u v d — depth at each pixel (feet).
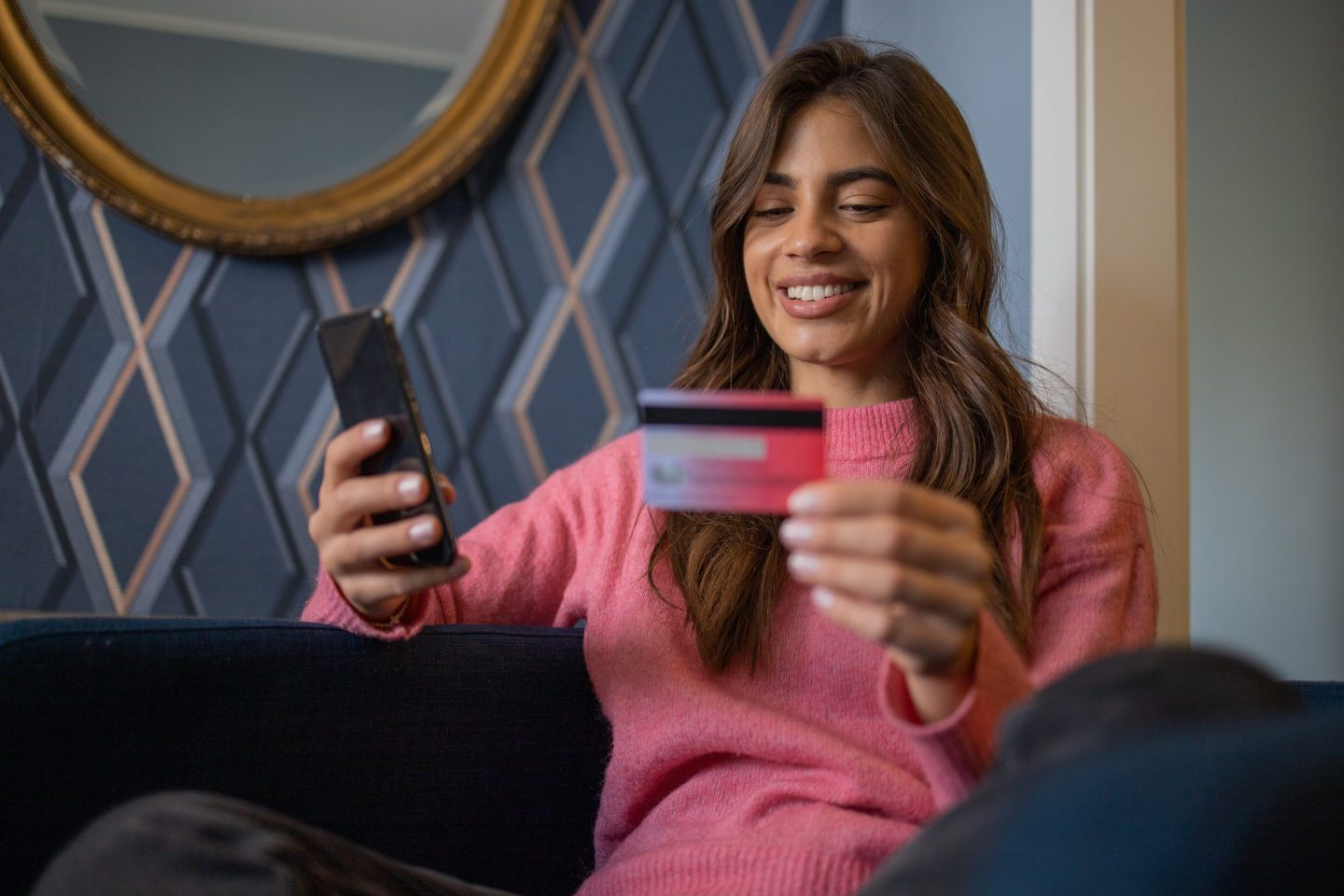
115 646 3.11
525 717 3.75
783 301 3.94
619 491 4.14
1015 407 3.84
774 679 3.58
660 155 6.55
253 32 6.07
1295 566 8.14
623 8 6.56
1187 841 1.38
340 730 3.43
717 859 3.11
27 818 2.97
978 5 6.04
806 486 2.48
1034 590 3.46
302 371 6.09
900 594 2.39
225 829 2.26
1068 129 5.30
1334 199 8.41
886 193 3.85
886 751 3.39
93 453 5.84
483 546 4.16
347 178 6.11
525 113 6.42
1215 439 8.58
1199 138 8.42
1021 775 1.68
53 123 5.78
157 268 5.96
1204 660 2.07
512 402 6.31
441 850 3.59
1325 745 1.45
